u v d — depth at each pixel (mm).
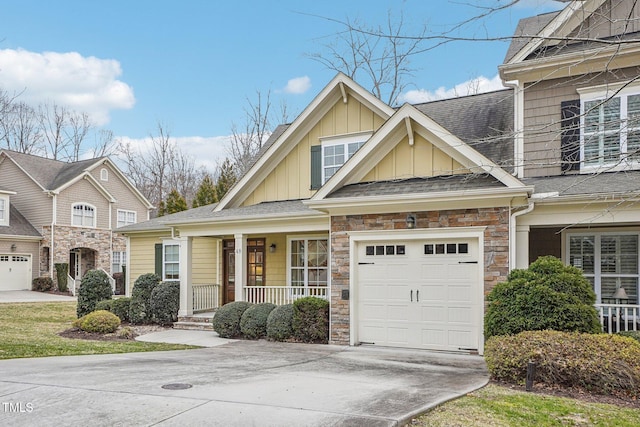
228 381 6832
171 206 29484
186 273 14172
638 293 10234
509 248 9273
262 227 12938
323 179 14383
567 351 6754
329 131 14492
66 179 30531
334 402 5676
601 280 10602
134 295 14719
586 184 9648
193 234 14039
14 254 28484
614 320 10242
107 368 7828
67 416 5141
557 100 11070
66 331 13047
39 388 6277
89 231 31625
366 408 5418
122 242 34031
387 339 10398
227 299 15875
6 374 7211
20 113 35844
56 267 28938
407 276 10312
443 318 9898
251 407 5430
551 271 8312
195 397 5844
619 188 9055
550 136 10945
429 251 10133
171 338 12133
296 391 6230
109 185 33562
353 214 10812
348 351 9938
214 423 4898
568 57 10383
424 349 9992
